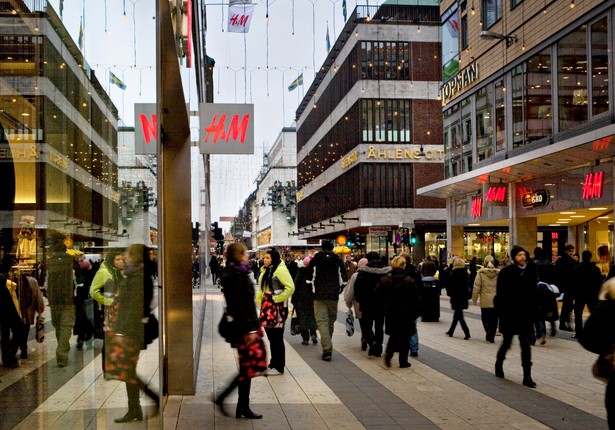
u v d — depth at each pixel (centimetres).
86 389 294
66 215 261
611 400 439
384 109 5009
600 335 440
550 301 1405
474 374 949
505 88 2755
